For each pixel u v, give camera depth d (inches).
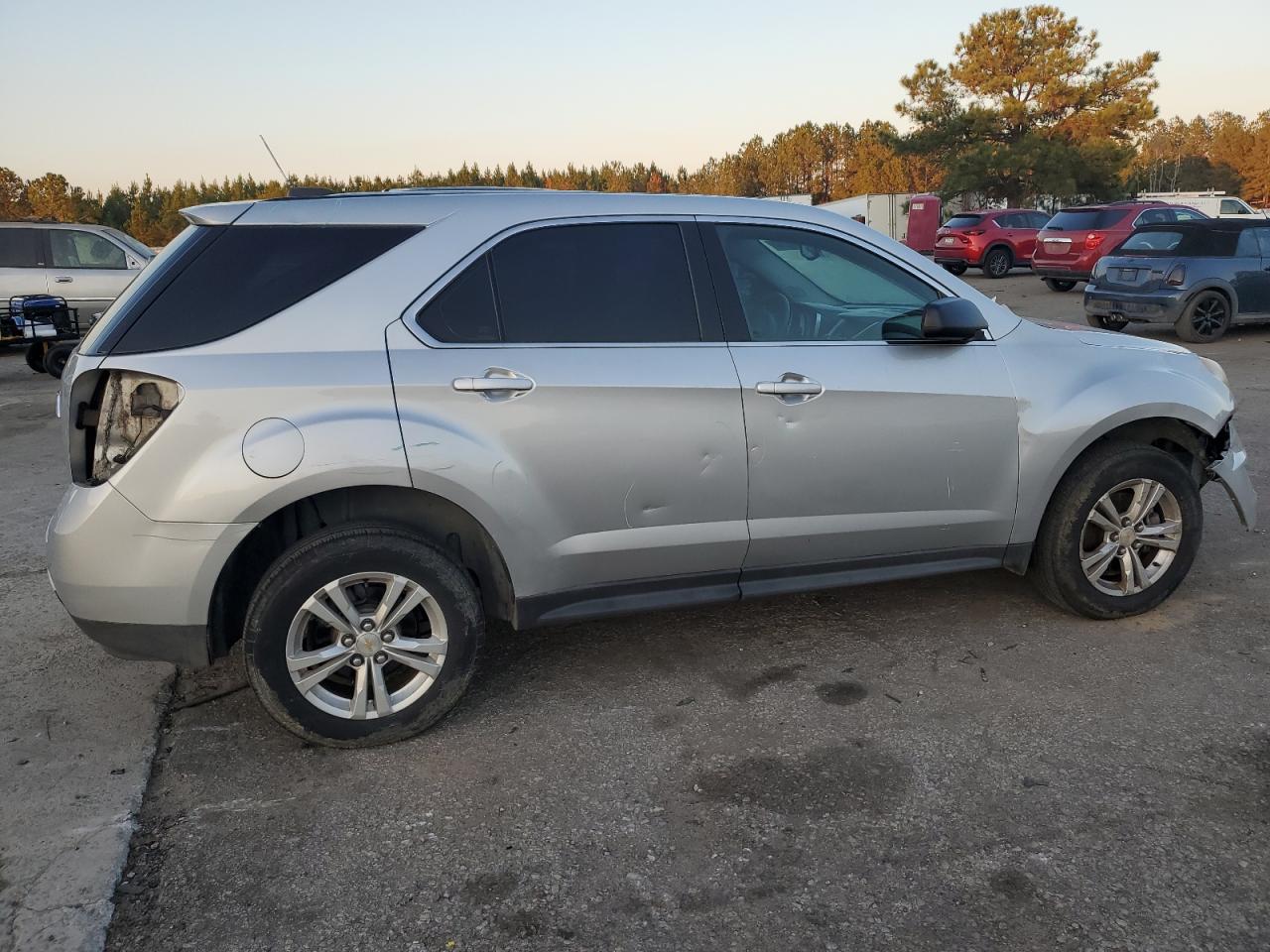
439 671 127.0
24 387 461.1
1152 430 159.9
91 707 139.5
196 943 93.4
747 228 142.0
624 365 129.2
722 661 150.7
